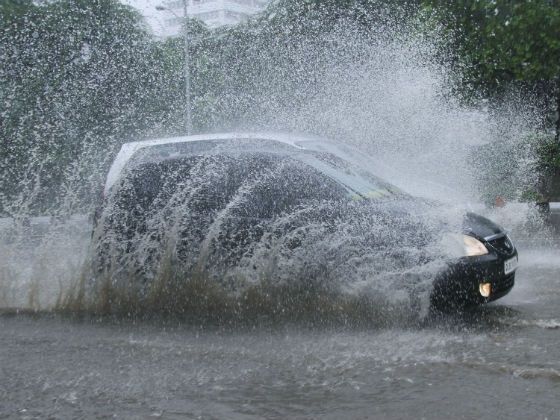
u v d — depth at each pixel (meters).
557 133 21.12
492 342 6.18
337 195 7.69
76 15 23.20
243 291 7.77
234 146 8.77
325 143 9.30
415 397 4.77
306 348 6.21
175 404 4.80
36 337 6.90
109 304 8.20
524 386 4.90
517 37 19.81
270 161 8.30
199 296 7.96
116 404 4.84
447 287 6.89
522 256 12.03
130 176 9.05
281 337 6.68
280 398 4.87
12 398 5.03
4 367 5.83
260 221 7.85
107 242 8.66
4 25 22.38
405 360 5.69
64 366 5.82
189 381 5.32
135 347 6.43
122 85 23.88
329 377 5.31
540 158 19.81
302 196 7.78
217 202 8.25
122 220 8.74
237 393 5.01
